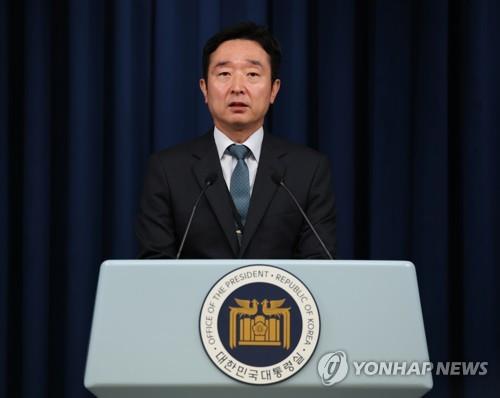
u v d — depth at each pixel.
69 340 7.53
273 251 5.07
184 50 7.80
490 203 7.80
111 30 7.84
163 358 3.08
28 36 7.75
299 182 5.25
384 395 3.11
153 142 7.68
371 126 7.93
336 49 7.88
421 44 7.88
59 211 7.88
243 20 7.77
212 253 5.04
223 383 3.04
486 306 7.69
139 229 5.28
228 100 5.27
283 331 3.08
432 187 7.78
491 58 7.89
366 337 3.11
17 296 7.78
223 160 5.38
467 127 7.85
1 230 7.57
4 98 7.65
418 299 3.16
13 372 7.72
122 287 3.14
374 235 7.79
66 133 7.87
